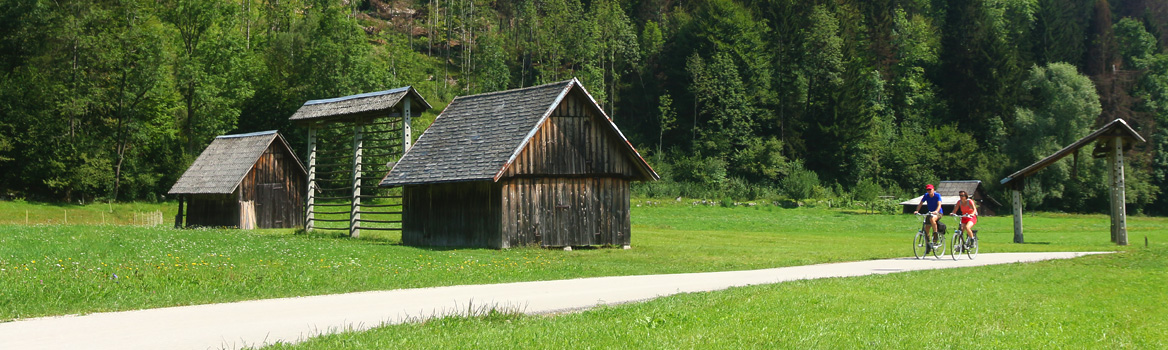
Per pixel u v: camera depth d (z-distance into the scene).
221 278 16.30
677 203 91.56
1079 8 147.88
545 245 31.38
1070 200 104.88
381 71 92.25
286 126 90.81
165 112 83.88
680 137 126.50
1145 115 115.75
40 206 67.81
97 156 73.44
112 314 11.98
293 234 38.47
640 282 17.81
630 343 9.31
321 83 88.12
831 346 9.27
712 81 122.31
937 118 131.00
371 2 181.12
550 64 145.38
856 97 118.75
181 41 84.94
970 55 128.25
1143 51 132.88
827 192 108.19
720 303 12.82
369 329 10.44
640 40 149.88
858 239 39.56
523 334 9.87
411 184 33.41
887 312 11.96
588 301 14.15
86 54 75.06
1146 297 14.35
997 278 17.41
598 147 32.72
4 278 14.89
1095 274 18.58
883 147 120.38
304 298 14.27
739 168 116.06
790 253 28.44
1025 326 10.89
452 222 32.94
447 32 171.12
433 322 10.91
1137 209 105.25
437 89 128.50
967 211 24.77
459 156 33.03
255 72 92.56
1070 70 110.19
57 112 73.69
